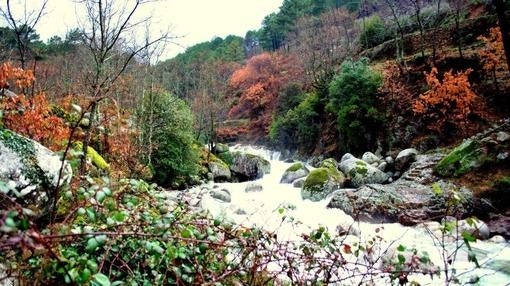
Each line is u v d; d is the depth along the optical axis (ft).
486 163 35.22
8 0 29.71
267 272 9.54
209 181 66.23
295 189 53.62
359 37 113.80
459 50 66.39
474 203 30.86
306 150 97.35
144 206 10.07
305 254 10.41
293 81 123.44
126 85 49.57
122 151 39.68
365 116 71.15
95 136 38.19
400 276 9.95
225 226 10.06
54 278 6.04
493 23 71.20
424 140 60.54
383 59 92.63
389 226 30.14
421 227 27.50
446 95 54.54
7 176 9.22
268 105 140.67
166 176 55.31
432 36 83.30
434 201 31.81
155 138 53.06
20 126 21.88
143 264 7.98
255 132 139.13
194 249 8.68
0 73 21.33
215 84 120.47
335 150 83.25
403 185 38.06
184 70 134.00
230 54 200.75
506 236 26.61
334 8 142.61
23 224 4.89
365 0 132.05
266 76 147.43
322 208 39.24
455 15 80.53
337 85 76.33
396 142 65.46
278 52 158.92
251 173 80.02
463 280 15.90
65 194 8.45
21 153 9.88
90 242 6.39
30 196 9.39
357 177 48.06
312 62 106.52
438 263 20.06
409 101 67.21
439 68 68.33
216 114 111.96
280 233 21.83
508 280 18.47
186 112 59.67
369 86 72.43
